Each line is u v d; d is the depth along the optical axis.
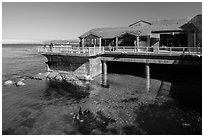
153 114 19.86
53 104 23.12
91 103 23.12
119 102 23.19
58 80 33.38
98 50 34.59
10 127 17.77
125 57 33.69
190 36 34.75
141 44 37.69
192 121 18.19
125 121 18.44
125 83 30.94
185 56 28.03
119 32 43.03
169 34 37.00
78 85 30.25
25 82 33.06
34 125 18.08
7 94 26.86
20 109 21.75
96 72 35.16
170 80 31.52
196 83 29.34
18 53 110.00
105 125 17.70
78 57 33.16
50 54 34.97
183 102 22.55
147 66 32.03
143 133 16.34
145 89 27.66
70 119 19.08
